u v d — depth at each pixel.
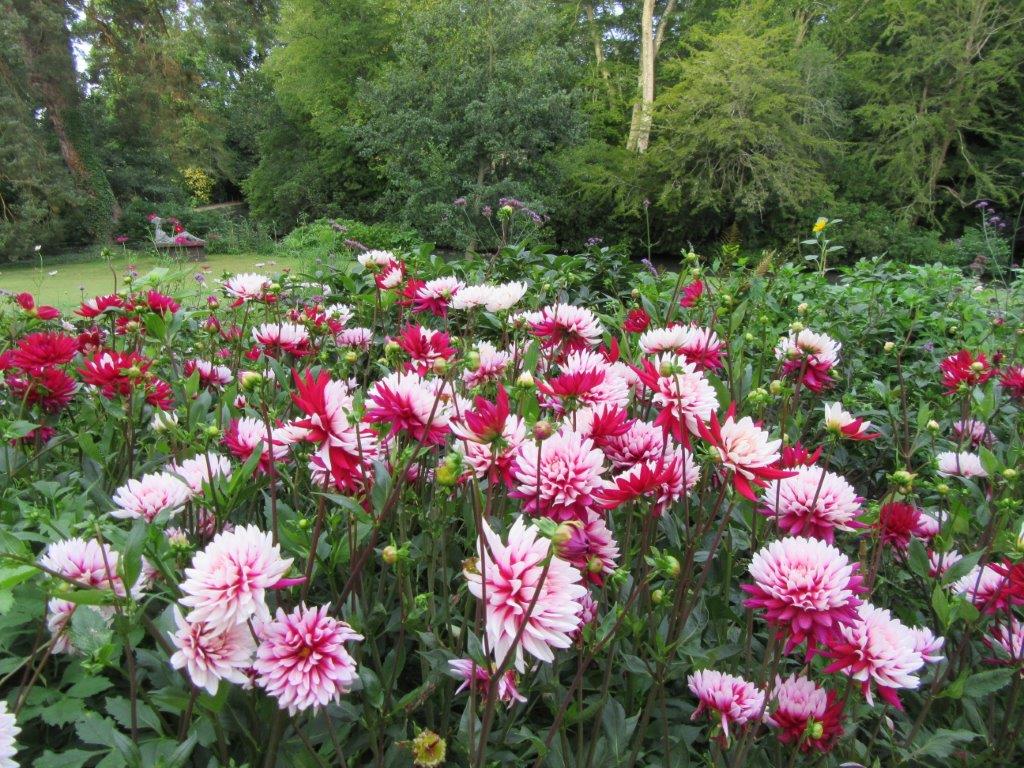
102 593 1.06
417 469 1.70
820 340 2.26
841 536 2.15
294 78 27.25
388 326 3.78
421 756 1.19
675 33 30.58
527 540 1.04
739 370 2.30
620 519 1.86
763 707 1.31
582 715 1.32
